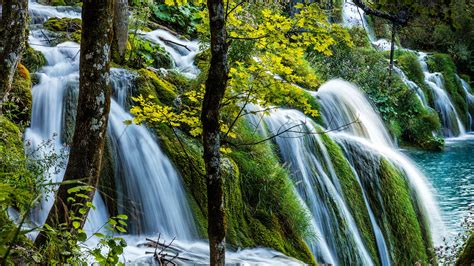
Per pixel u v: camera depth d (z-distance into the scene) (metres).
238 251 6.25
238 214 6.59
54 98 6.94
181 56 10.55
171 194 6.54
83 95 3.91
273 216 6.81
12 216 4.61
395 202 8.48
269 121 8.35
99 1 3.86
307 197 7.68
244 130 7.60
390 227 8.18
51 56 8.24
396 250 7.96
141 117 4.75
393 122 13.55
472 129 18.45
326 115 10.91
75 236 2.80
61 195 3.80
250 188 6.95
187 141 7.10
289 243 6.67
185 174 6.74
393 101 13.66
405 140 13.81
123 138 6.65
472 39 20.84
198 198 6.66
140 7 10.85
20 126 6.20
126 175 6.40
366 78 13.84
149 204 6.36
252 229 6.56
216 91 3.38
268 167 7.24
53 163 5.49
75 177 3.85
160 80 8.00
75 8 10.98
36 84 7.08
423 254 8.06
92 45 3.88
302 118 8.99
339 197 8.04
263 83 4.56
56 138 6.62
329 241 7.43
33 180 4.00
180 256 5.66
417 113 14.32
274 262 6.02
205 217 6.57
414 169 9.73
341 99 11.64
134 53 8.98
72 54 8.46
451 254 6.81
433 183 10.48
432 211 9.05
